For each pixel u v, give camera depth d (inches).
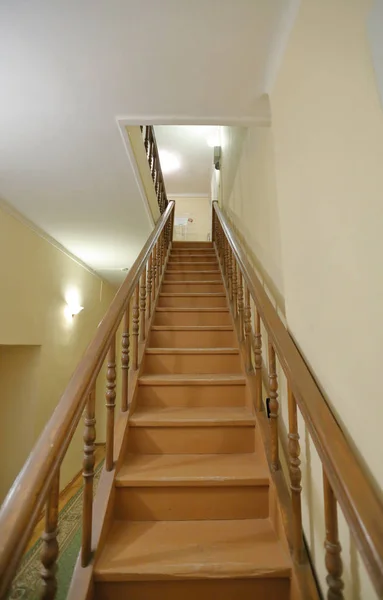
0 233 99.0
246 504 48.8
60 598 56.2
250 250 94.5
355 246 29.6
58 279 136.5
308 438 43.4
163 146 210.1
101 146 75.2
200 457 56.9
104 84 57.3
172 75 55.4
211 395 69.6
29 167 83.3
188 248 183.5
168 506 48.4
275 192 67.3
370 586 29.7
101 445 181.0
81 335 160.2
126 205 104.9
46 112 64.1
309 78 40.2
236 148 123.1
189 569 38.2
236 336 86.9
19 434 113.1
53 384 128.7
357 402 29.7
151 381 69.7
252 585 38.3
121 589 37.8
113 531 45.2
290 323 47.4
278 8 44.8
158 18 45.6
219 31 47.8
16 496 23.9
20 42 49.1
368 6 27.2
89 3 43.5
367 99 27.4
